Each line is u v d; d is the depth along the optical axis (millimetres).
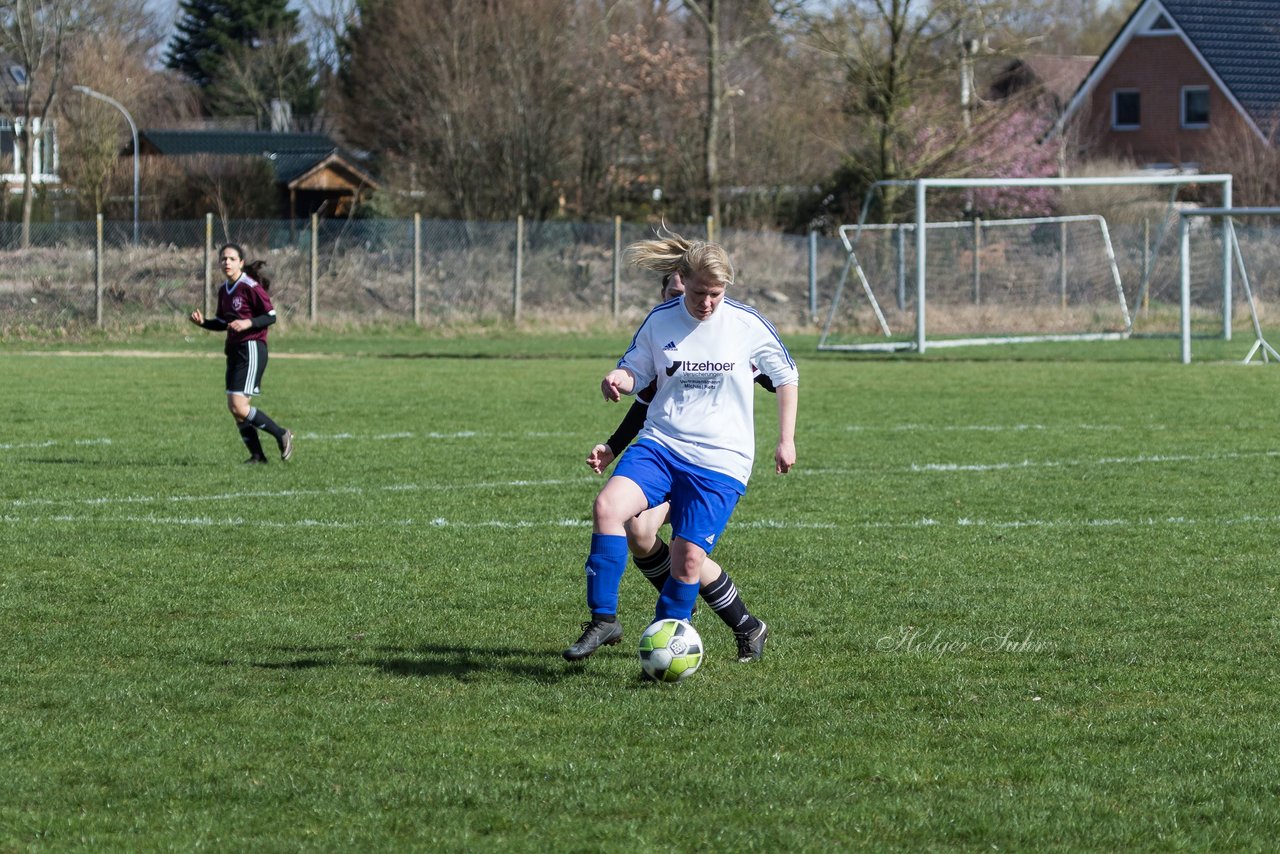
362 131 127000
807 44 93125
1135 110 118812
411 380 52844
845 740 12820
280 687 14531
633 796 11367
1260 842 10469
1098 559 21203
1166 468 30797
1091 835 10586
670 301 15180
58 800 11289
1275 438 35875
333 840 10445
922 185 67375
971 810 11031
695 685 14688
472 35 106062
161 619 17609
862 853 10242
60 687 14516
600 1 115812
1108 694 14328
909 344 70688
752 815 10930
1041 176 102375
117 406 43500
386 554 21734
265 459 31734
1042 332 79375
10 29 106062
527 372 56406
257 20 188875
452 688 14555
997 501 26578
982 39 93188
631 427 15570
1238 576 19984
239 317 30922
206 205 117750
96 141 118000
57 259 77062
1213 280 84812
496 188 104500
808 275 86688
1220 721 13406
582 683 14766
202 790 11484
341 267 80000
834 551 21844
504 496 27250
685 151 107250
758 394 47562
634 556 15953
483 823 10781
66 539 22859
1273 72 111375
